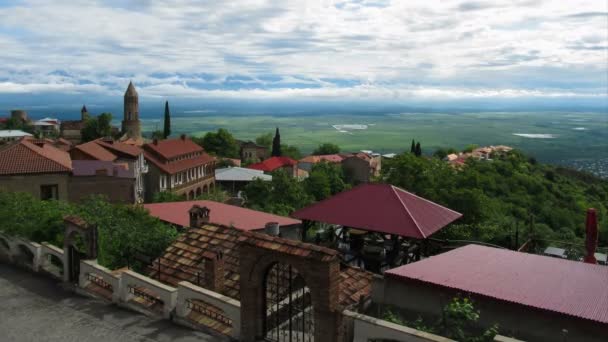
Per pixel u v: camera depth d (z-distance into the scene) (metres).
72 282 13.41
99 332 10.40
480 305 9.94
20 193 20.25
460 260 12.22
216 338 9.91
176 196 69.50
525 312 9.45
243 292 9.43
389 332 7.95
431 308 10.63
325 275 8.17
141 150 77.44
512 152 110.56
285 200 66.38
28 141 42.94
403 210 17.11
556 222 56.72
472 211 37.69
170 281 13.59
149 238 17.45
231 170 100.56
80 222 13.09
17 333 10.43
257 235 9.25
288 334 9.72
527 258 12.47
